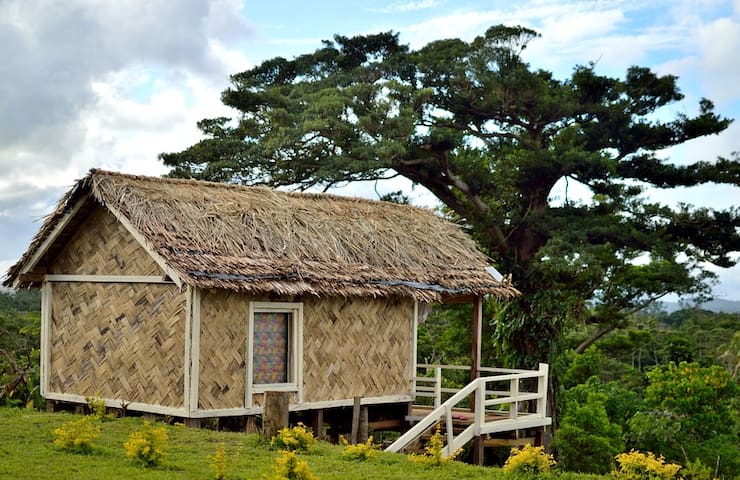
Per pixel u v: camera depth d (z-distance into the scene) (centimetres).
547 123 3369
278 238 1745
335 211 1980
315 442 1450
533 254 3303
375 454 1345
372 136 3036
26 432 1392
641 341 4125
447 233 2156
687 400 2850
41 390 1805
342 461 1298
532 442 2017
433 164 3225
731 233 3284
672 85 3303
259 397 1662
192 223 1652
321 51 3459
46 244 1762
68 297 1791
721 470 2716
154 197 1661
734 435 2877
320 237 1822
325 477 1162
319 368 1761
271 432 1394
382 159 2956
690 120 3297
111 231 1720
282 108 3100
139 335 1655
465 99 3325
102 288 1730
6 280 1828
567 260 2966
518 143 3391
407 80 3325
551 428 3169
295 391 1709
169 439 1399
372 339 1875
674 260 3219
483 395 1833
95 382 1723
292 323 1723
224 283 1543
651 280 3378
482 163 3303
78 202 1705
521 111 3350
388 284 1825
